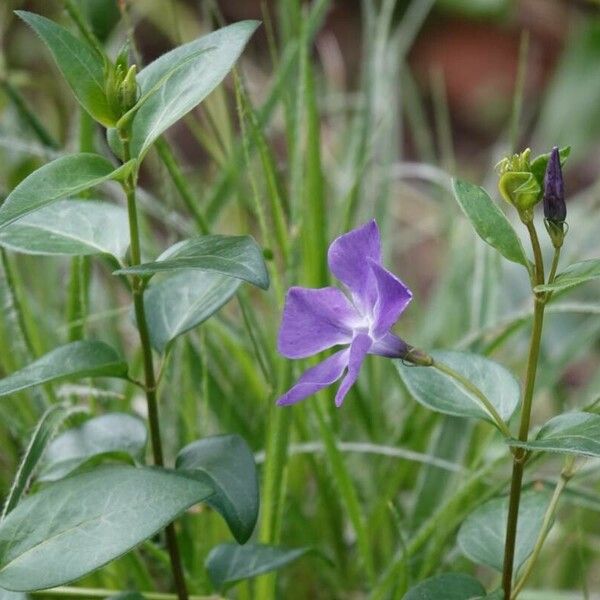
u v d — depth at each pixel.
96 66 0.45
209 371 0.60
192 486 0.44
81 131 0.57
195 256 0.43
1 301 0.58
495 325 0.60
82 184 0.44
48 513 0.44
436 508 0.59
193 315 0.47
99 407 0.59
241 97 0.54
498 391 0.46
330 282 0.60
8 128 0.67
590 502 0.56
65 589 0.51
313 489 0.63
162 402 0.62
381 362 0.65
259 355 0.53
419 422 0.61
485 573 0.63
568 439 0.43
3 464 0.58
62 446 0.49
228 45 0.45
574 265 0.43
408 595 0.45
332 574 0.59
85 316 0.56
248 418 0.62
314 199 0.58
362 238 0.44
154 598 0.52
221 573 0.50
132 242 0.46
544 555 0.61
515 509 0.45
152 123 0.45
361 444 0.59
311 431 0.59
